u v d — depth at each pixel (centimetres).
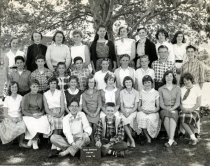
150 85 648
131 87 655
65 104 633
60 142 574
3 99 703
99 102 643
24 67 694
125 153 584
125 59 675
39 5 1177
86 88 665
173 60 721
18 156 574
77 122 592
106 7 972
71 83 630
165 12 1070
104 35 715
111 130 591
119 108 666
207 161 545
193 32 1143
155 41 1132
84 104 639
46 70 668
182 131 661
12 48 718
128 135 628
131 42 726
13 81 636
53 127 623
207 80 891
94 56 719
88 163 541
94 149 558
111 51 713
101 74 675
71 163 542
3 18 1113
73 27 1234
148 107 649
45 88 665
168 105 651
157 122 641
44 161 550
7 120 618
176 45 732
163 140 661
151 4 948
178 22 1123
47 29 1195
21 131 606
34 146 614
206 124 786
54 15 1190
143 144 637
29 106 634
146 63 678
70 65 709
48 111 629
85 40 1212
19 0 1130
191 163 538
